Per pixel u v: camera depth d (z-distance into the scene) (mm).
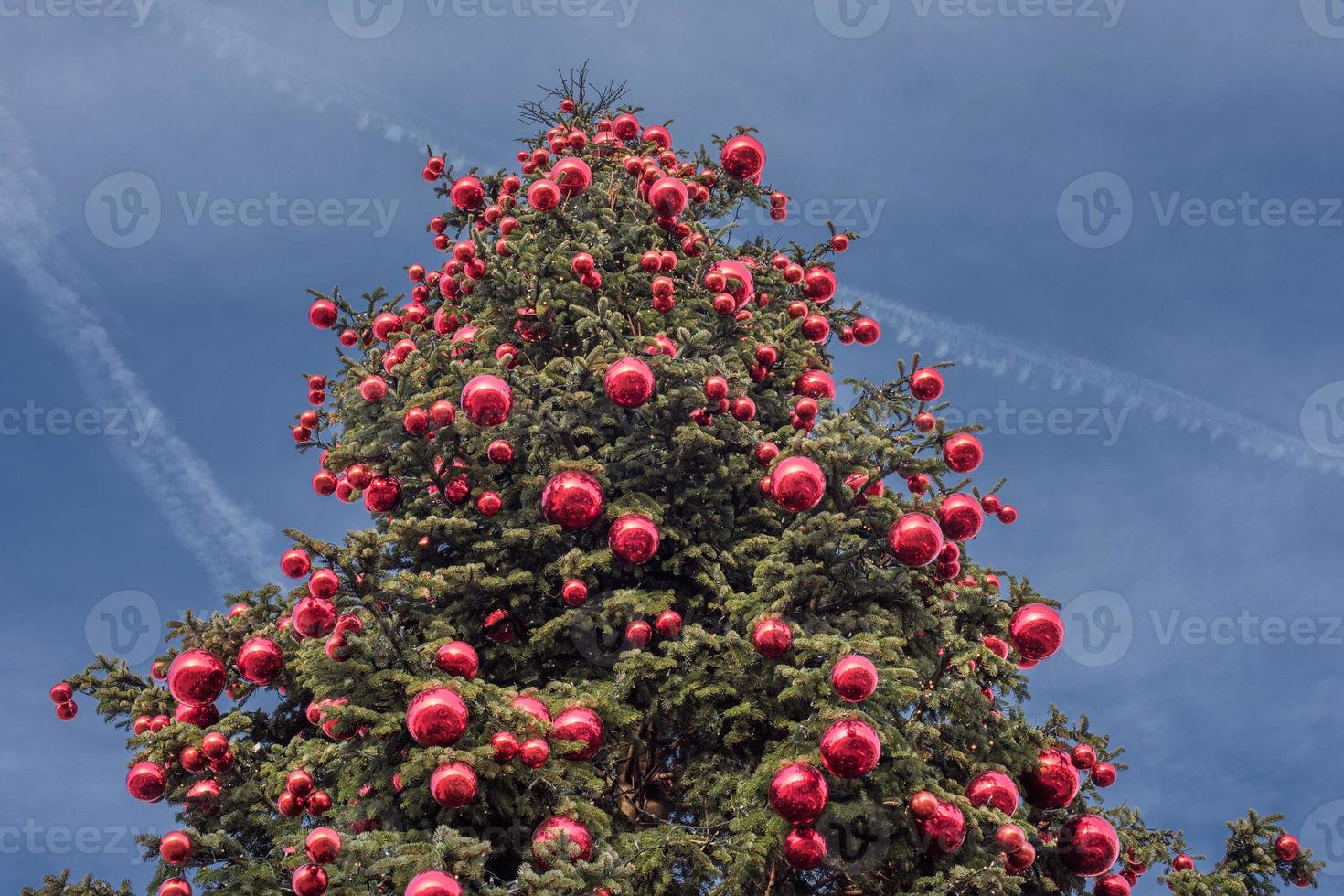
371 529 7625
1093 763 9062
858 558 8641
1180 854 9664
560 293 11383
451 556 10250
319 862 6758
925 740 8367
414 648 7898
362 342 13320
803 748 7559
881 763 7840
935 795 7742
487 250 11086
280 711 10055
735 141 12555
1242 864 9680
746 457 10406
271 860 7641
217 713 8727
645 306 11641
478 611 9711
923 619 8773
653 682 9039
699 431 9375
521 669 9789
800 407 9578
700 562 9883
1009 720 8906
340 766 8375
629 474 10031
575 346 11758
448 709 7016
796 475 7992
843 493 8609
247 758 8586
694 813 9461
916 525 8008
